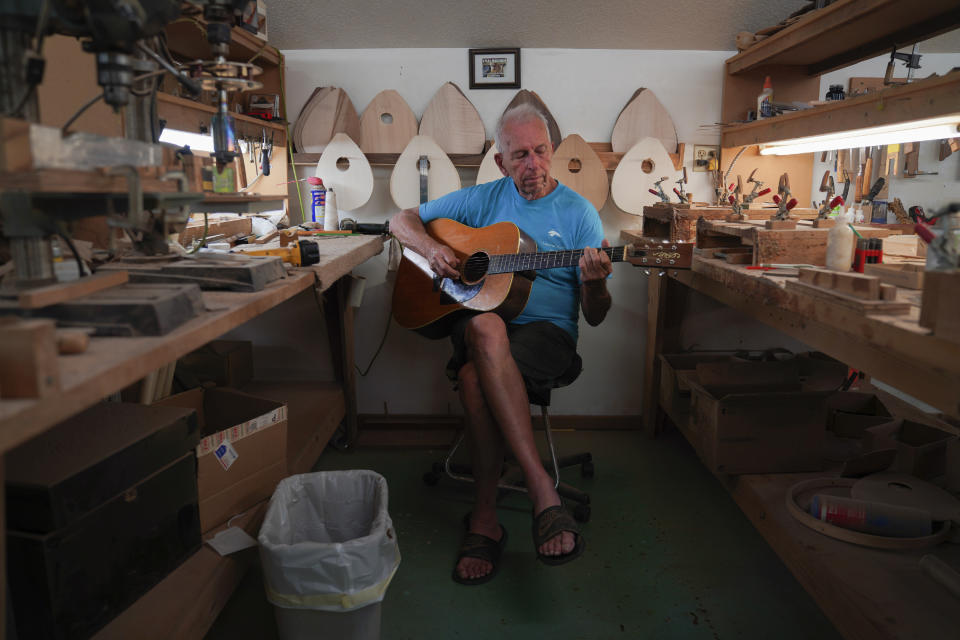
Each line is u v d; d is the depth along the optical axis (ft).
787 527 5.54
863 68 9.21
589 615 5.65
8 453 3.90
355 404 9.60
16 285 3.19
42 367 2.23
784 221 6.04
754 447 6.54
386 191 9.64
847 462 6.26
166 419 4.52
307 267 5.29
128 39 3.22
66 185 2.77
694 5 8.29
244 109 9.15
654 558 6.49
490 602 5.83
